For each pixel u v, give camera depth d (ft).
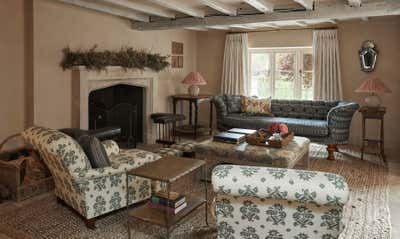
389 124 19.81
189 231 9.39
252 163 12.26
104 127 16.56
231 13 16.42
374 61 19.71
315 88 21.22
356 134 20.68
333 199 5.30
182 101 24.23
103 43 17.42
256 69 23.57
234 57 23.38
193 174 13.78
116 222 9.88
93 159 9.35
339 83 20.63
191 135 21.94
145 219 8.44
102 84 17.07
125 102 20.85
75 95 15.84
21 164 11.78
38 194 11.93
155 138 21.17
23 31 14.24
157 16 18.52
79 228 9.46
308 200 5.42
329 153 17.13
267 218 6.03
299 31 21.66
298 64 22.22
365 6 14.24
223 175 5.71
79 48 16.14
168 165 9.00
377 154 18.29
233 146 13.05
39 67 14.46
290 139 14.02
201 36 24.90
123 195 10.01
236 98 21.49
